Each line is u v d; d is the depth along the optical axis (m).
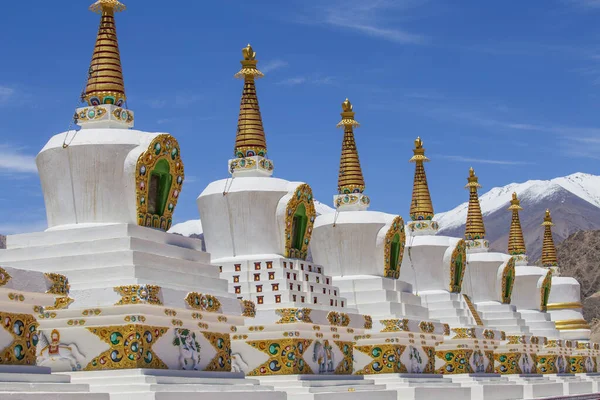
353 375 37.31
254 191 35.91
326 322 35.34
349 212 42.41
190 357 28.14
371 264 42.34
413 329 41.78
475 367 49.25
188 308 27.58
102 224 28.94
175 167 30.11
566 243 158.00
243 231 36.19
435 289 49.09
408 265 49.25
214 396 26.91
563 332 68.00
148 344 26.56
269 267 35.28
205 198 36.72
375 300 41.38
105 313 26.38
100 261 27.11
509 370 55.62
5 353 22.08
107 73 30.33
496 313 56.03
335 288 38.12
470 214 58.16
